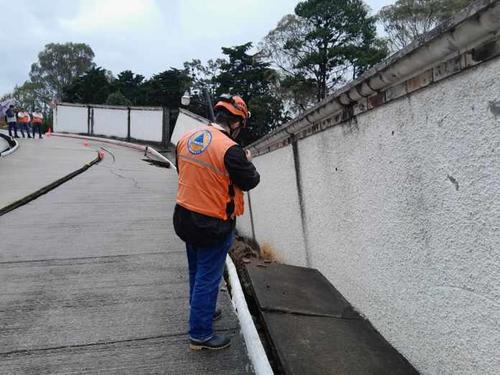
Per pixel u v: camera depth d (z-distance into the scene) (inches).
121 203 329.1
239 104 121.1
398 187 110.6
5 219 271.6
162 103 1770.4
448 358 94.2
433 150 95.5
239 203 117.4
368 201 127.2
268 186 233.1
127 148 929.5
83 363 117.0
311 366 107.7
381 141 117.9
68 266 188.7
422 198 100.7
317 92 1435.8
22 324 137.6
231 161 110.0
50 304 151.5
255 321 137.2
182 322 138.7
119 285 168.2
